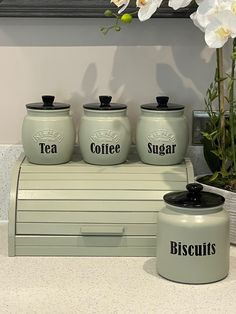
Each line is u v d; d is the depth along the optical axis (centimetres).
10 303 105
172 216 112
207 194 117
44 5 139
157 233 116
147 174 130
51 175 130
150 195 126
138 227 125
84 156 136
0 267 119
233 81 137
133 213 125
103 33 143
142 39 144
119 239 125
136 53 145
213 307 103
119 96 147
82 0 139
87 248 125
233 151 131
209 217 111
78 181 128
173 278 113
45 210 125
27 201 126
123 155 136
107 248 125
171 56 145
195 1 128
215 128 138
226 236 113
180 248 111
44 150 133
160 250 115
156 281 114
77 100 147
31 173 130
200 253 111
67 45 144
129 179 129
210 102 139
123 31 144
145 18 119
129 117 148
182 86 146
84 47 144
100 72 146
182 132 135
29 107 134
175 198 114
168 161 134
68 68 145
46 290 110
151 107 135
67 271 118
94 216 125
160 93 147
